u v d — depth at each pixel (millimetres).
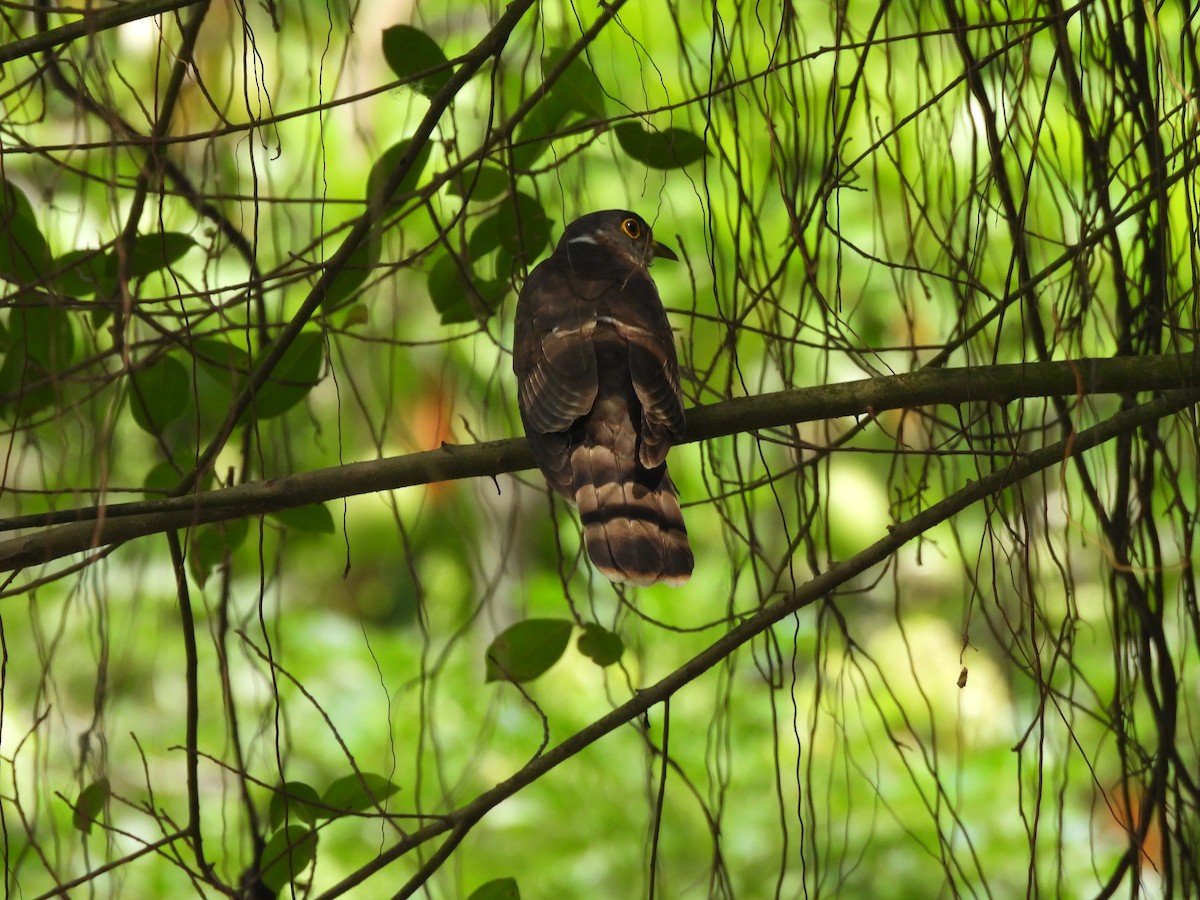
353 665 16203
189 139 7031
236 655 15680
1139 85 7961
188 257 12539
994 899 13391
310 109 7258
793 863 13758
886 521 16984
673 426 7992
